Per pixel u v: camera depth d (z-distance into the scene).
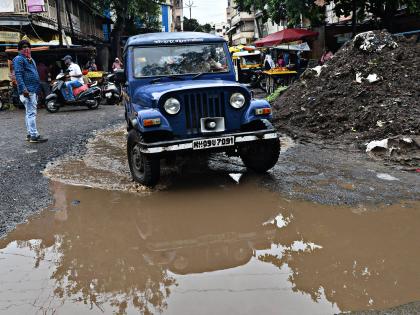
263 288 3.05
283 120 9.66
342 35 21.27
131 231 4.18
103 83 18.64
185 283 3.17
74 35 27.70
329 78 9.78
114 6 30.33
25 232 4.20
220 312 2.76
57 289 3.13
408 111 7.62
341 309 2.75
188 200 4.99
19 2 20.08
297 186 5.27
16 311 2.86
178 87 5.34
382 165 6.00
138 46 6.31
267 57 19.42
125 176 6.00
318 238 3.86
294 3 18.62
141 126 5.10
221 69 6.44
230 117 5.46
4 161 7.11
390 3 17.09
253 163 5.93
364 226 4.04
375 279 3.12
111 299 2.98
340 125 8.30
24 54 8.32
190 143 5.09
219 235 4.04
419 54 9.02
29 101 8.53
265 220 4.32
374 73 8.80
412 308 2.74
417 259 3.40
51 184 5.72
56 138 9.34
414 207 4.43
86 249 3.81
